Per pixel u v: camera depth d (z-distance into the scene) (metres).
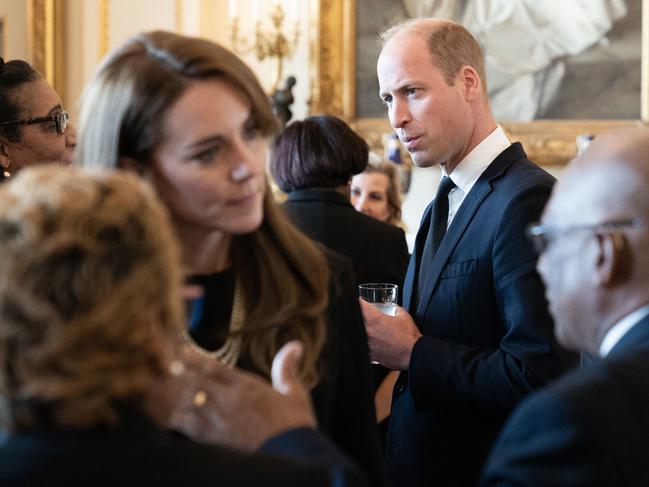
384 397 2.84
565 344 1.43
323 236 2.70
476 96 2.41
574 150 6.74
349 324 1.66
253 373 1.51
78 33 7.60
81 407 0.94
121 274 0.96
